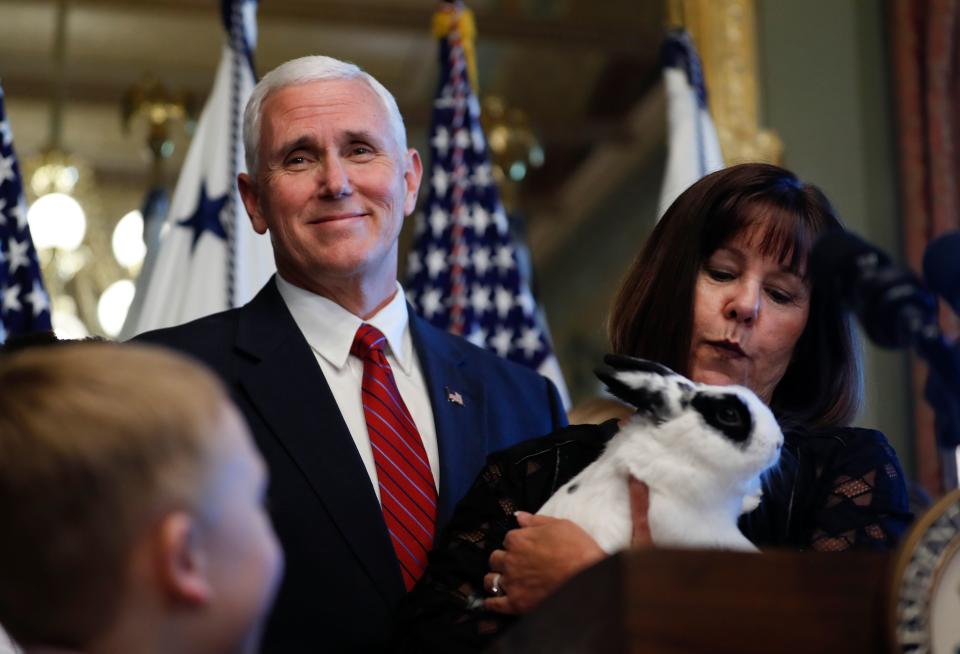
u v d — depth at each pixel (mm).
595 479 2346
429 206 5789
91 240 10938
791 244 2725
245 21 5316
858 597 1560
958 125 7859
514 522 2617
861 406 2877
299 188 3381
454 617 2494
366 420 3244
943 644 1546
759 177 2791
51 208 10055
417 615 2557
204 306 4809
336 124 3432
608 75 12070
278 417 3129
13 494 1419
